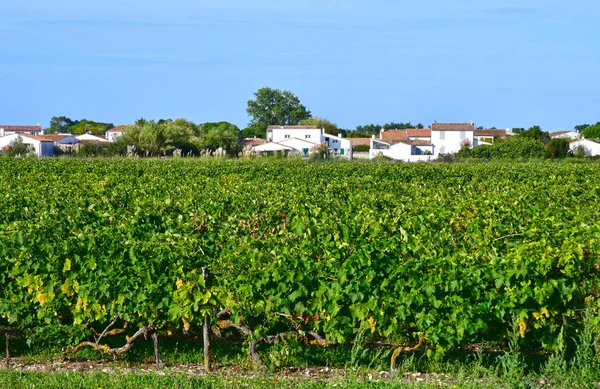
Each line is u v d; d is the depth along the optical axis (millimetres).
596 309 8875
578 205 16219
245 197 16016
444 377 8844
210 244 11125
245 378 8789
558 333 8984
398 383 8359
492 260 9133
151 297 9148
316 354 9547
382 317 8781
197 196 16062
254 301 9008
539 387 8250
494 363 9164
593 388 8062
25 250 9672
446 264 8836
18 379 8453
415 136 109875
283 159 46844
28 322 9742
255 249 9719
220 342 10242
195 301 8945
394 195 17984
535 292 8648
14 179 23578
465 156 67500
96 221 12820
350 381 8500
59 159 40312
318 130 102375
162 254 9500
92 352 9836
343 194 19500
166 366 9461
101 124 149375
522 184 23203
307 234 10945
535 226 11977
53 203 14758
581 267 9016
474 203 15148
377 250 9258
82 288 9273
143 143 67375
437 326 8703
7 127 123938
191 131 79125
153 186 19891
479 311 8609
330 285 8883
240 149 83688
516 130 131250
